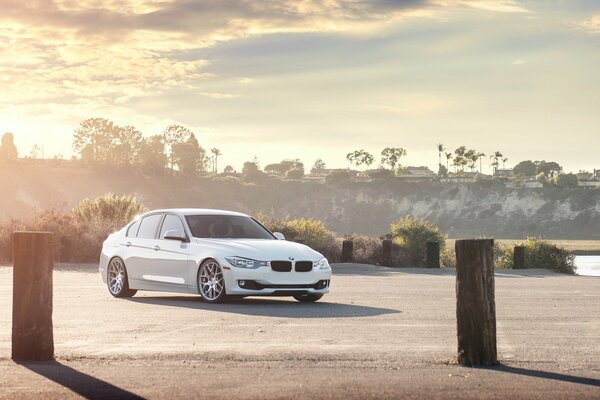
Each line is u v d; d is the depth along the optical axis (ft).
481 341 28.73
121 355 30.94
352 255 115.96
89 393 23.53
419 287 69.10
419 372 27.09
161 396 23.08
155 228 57.93
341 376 26.22
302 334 37.63
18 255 29.91
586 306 51.90
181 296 59.06
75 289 64.34
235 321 42.83
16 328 29.89
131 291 58.54
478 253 28.86
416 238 125.90
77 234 108.37
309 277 52.85
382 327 40.29
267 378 25.85
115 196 128.88
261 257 51.96
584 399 22.70
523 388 24.18
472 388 24.14
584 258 292.20
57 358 30.27
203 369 27.63
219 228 56.49
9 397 23.00
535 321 43.37
